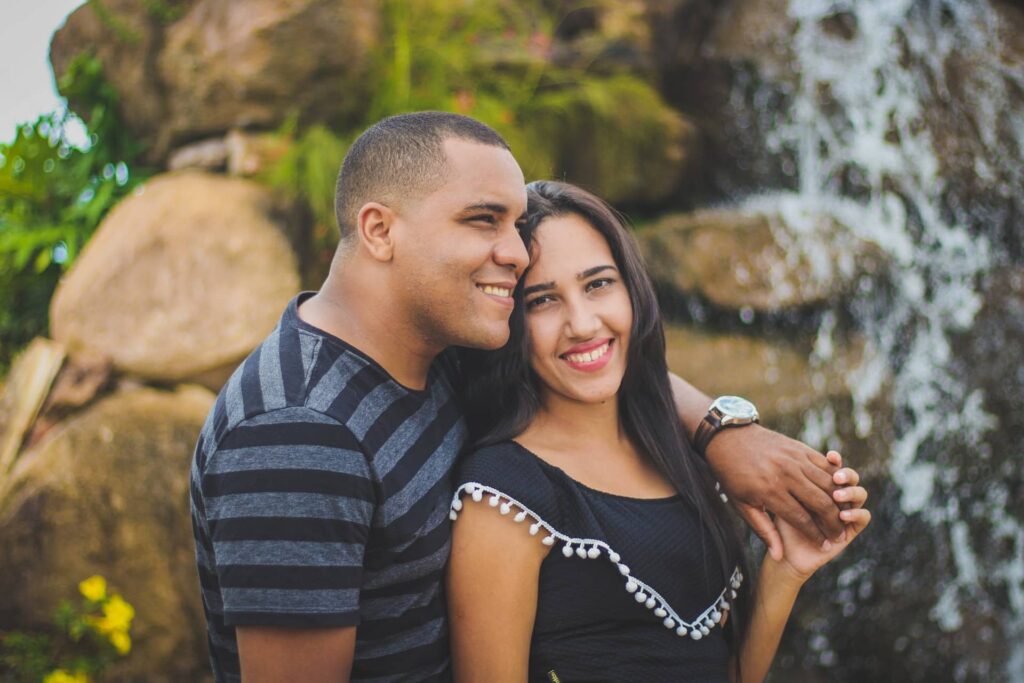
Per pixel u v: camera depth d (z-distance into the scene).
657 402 1.80
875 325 4.44
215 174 4.01
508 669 1.54
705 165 5.21
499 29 4.63
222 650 1.56
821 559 1.73
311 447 1.35
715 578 1.72
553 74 4.56
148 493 3.18
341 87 4.05
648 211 4.93
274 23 3.94
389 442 1.46
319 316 1.54
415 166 1.46
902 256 4.81
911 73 5.27
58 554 3.11
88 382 3.38
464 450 1.68
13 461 3.27
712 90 5.29
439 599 1.56
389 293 1.49
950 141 5.13
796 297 4.23
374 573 1.45
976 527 4.33
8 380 3.59
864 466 4.05
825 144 5.24
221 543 1.35
